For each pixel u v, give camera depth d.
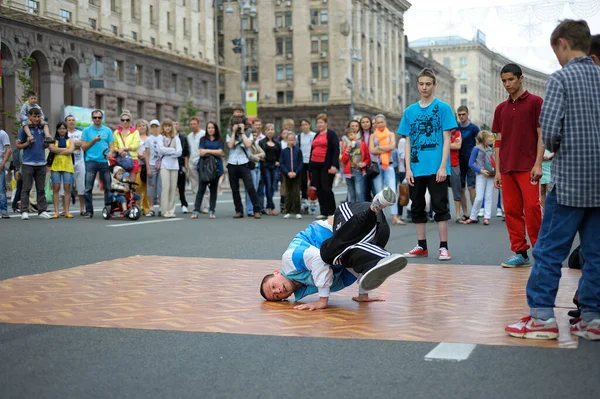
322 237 6.35
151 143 17.02
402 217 17.00
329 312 6.06
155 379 4.20
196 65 65.44
